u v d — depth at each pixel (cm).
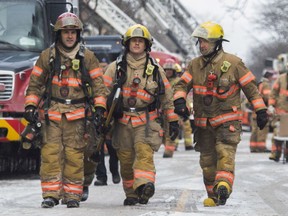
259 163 3559
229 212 1880
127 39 1997
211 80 1981
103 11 5681
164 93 2011
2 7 2983
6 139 2719
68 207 1956
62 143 1975
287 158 3631
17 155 3005
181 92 2011
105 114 2005
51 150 1955
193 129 2039
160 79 2005
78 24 1953
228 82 1981
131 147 2009
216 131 2003
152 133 1991
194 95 2016
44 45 2961
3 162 3084
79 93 1972
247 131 7681
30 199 2167
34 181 2734
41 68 1975
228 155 1975
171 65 3528
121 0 5681
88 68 1972
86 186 2122
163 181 2728
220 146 1986
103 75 2012
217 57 1986
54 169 1958
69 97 1964
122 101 1994
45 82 1983
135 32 1981
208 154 2039
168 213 1825
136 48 1994
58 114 1959
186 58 7762
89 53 1975
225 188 1931
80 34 1978
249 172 3086
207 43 1978
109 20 5734
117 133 2014
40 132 1947
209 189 2050
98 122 1962
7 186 2552
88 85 1970
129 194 2033
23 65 2772
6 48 2944
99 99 1970
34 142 1947
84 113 1970
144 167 1972
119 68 1997
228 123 1988
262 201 2144
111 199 2186
